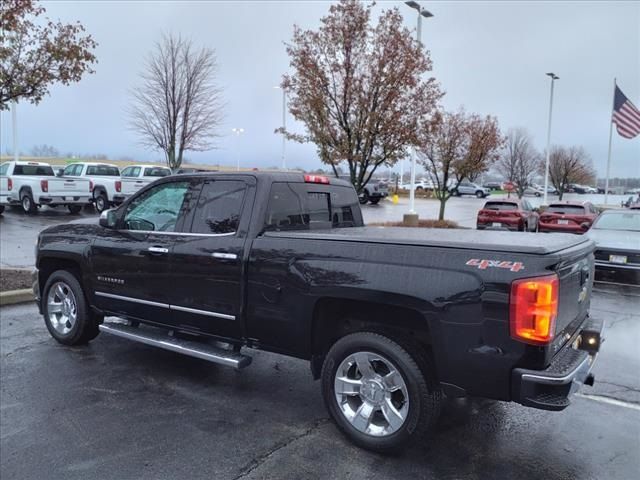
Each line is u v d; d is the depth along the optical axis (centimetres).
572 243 347
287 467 331
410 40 1189
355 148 1181
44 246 564
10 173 1955
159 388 455
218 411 411
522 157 4347
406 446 343
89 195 2003
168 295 456
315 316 377
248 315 406
